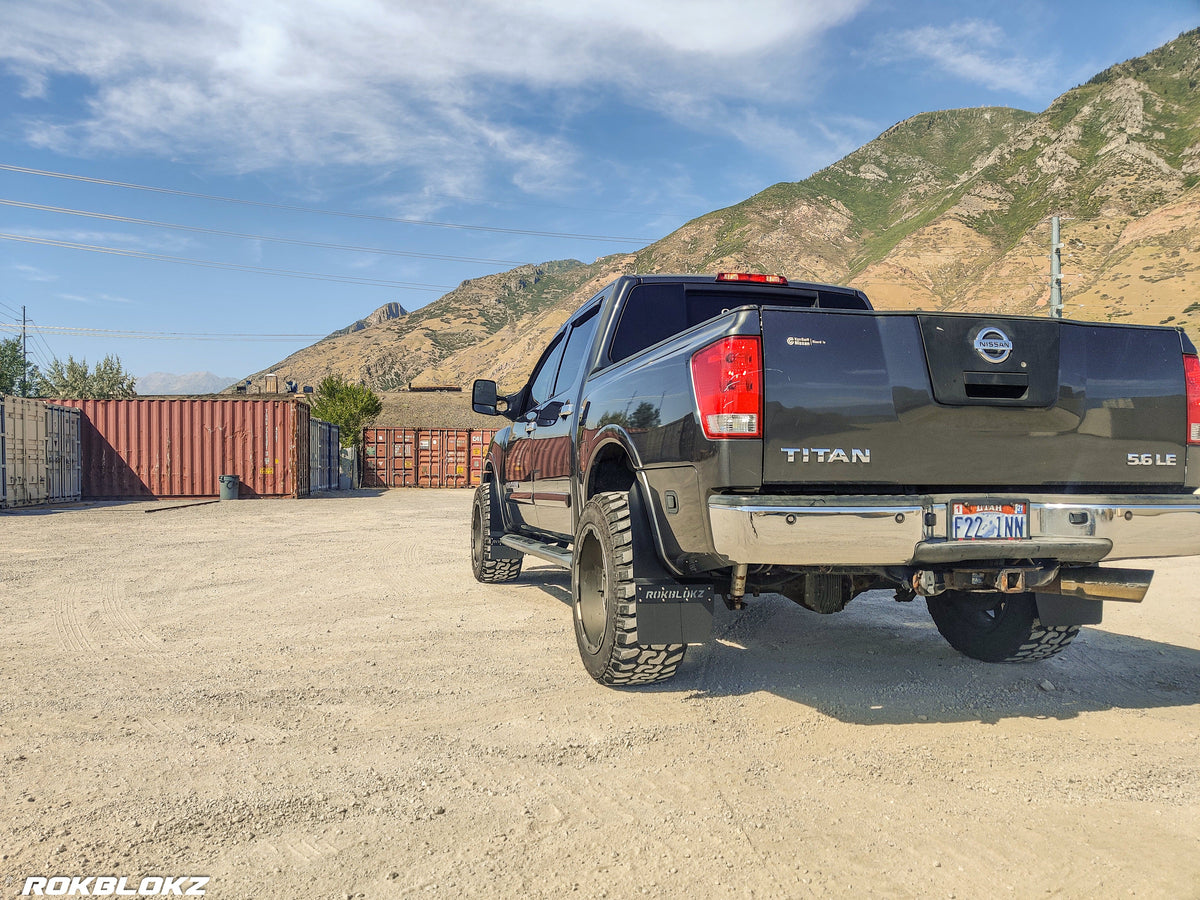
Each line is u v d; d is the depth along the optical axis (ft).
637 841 7.53
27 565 28.25
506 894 6.57
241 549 33.73
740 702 11.99
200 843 7.50
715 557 10.57
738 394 9.50
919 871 6.94
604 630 12.39
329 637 16.62
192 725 10.99
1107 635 16.47
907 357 9.95
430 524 48.19
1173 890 6.60
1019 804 8.34
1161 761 9.53
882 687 12.76
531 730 10.76
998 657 13.88
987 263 552.00
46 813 8.14
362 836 7.64
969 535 9.91
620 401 13.02
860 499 9.50
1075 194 566.36
